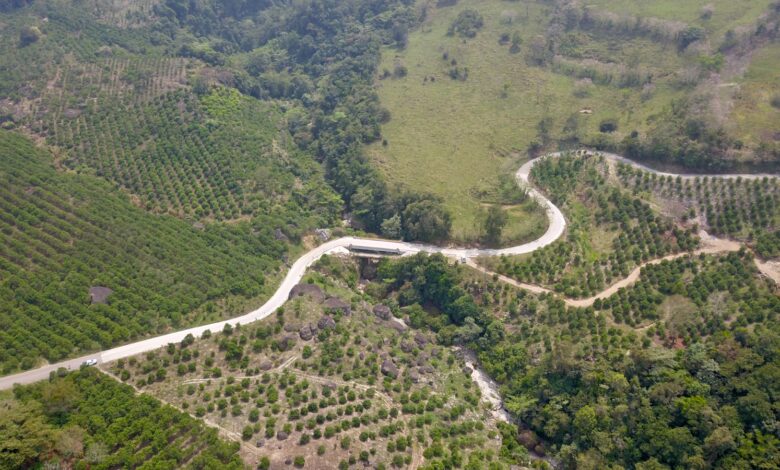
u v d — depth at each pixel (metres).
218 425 88.19
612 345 103.12
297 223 144.62
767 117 136.50
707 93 147.25
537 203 140.12
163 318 108.62
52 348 95.69
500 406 107.31
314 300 118.25
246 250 131.88
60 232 118.00
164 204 139.88
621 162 144.50
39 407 80.88
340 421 92.38
